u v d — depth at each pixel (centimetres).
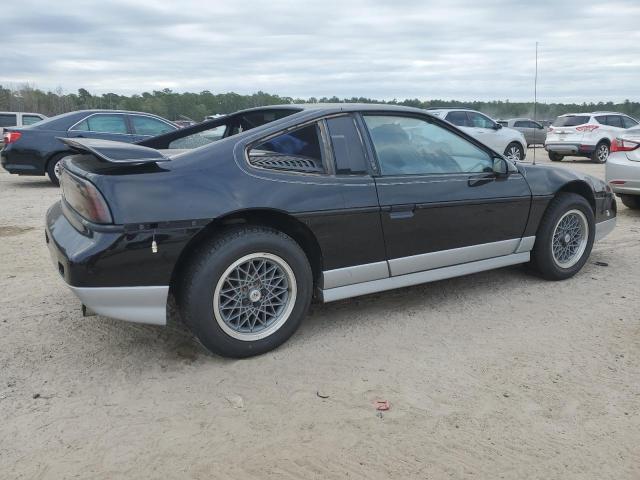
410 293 449
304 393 295
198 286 308
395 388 301
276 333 338
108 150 295
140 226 291
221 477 229
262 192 323
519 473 233
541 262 466
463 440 255
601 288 461
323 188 343
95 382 304
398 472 233
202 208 304
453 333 372
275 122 347
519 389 300
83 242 294
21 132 1014
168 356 336
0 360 326
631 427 266
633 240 633
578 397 292
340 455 244
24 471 231
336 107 368
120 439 254
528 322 390
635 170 725
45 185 1095
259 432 260
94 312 307
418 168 390
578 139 1714
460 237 407
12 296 431
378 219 362
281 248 329
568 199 466
